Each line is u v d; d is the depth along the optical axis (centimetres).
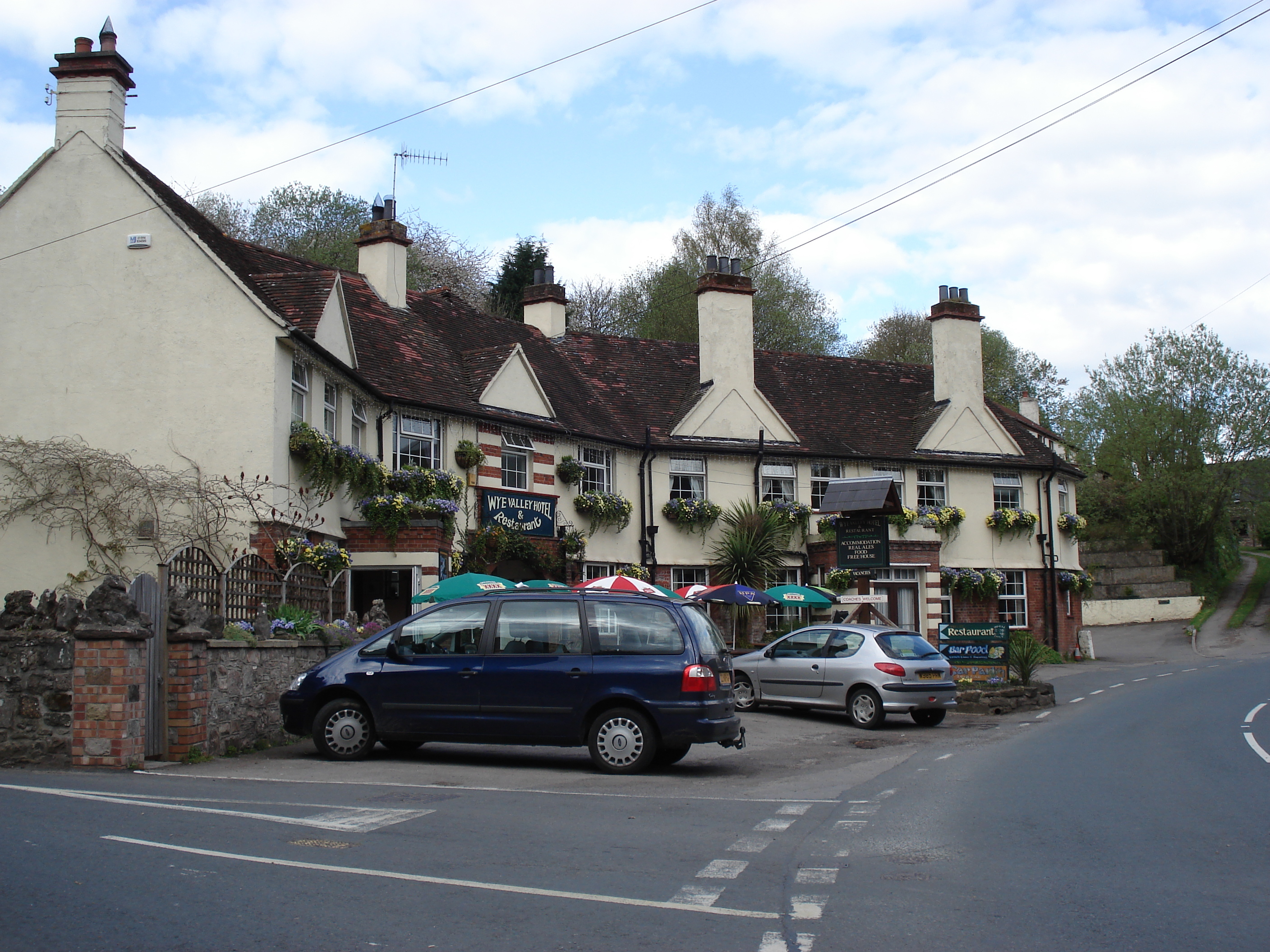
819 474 3141
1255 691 2316
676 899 607
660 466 2933
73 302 1891
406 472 2184
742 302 3114
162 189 2059
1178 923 574
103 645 1075
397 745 1323
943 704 1802
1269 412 5419
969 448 3347
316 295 2006
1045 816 903
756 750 1488
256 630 1355
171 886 597
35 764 1079
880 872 688
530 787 1048
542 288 3247
